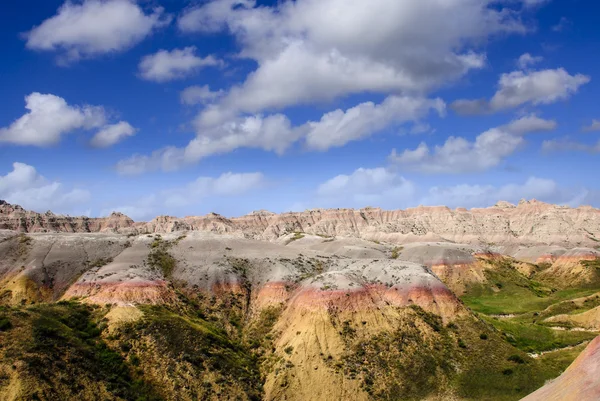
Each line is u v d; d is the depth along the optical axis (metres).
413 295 106.25
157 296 99.19
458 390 85.50
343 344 91.00
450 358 92.56
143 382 77.00
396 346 92.69
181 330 88.56
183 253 121.69
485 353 94.56
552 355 101.56
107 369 76.19
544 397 63.75
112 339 83.25
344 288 101.00
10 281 110.12
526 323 131.50
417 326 98.81
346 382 84.62
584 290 180.88
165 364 80.56
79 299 97.62
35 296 106.06
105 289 98.38
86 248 121.12
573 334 117.88
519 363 92.38
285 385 84.56
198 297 107.44
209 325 98.75
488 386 86.25
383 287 109.12
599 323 122.88
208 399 77.69
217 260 118.81
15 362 67.12
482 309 154.38
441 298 106.88
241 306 108.38
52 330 77.31
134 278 102.06
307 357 88.50
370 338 93.44
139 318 88.56
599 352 61.97
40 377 66.62
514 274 191.62
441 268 184.75
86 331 85.12
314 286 102.56
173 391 76.94
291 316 100.25
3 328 73.12
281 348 93.25
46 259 115.25
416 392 84.81
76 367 72.12
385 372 87.44
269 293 110.00
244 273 117.06
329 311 96.06
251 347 96.31
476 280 181.38
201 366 82.69
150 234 134.12
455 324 102.00
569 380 62.50
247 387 83.25
